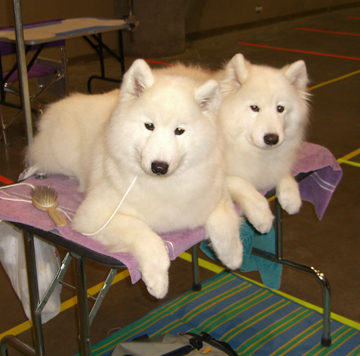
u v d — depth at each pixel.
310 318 2.95
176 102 1.74
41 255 2.31
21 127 6.14
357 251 3.63
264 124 2.26
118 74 8.73
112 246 1.74
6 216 1.98
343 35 12.30
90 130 2.29
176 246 1.85
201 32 11.86
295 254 3.61
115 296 3.21
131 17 5.87
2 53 5.10
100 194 1.90
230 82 2.42
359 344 2.71
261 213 2.21
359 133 5.95
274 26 13.60
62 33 5.05
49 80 5.84
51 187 2.35
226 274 3.45
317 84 8.11
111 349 2.66
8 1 8.00
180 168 1.80
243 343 2.74
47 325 2.91
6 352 2.53
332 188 2.90
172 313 3.02
